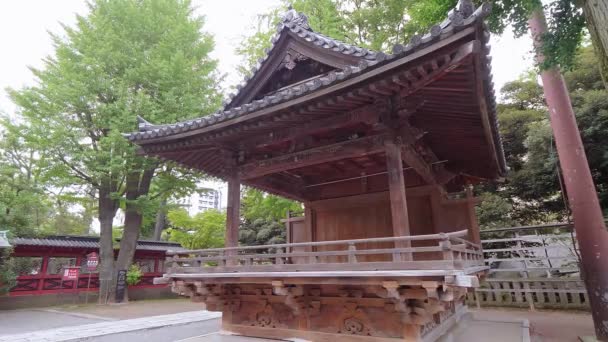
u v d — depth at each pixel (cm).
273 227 2444
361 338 657
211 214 2602
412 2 1556
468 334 908
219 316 1491
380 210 970
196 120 739
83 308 1772
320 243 638
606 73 590
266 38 1644
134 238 2058
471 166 1073
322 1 1623
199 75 2042
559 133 1018
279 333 755
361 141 688
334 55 761
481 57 468
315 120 712
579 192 961
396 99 614
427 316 600
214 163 962
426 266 536
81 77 1761
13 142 2122
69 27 1917
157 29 2039
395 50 496
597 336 882
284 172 1027
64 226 3397
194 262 840
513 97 2181
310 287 713
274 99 632
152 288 2294
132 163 1803
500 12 855
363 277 573
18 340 1051
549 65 788
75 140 1759
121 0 1975
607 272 888
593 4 566
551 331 993
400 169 640
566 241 1412
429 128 774
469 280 477
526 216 1866
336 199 1040
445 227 959
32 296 1894
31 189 1944
